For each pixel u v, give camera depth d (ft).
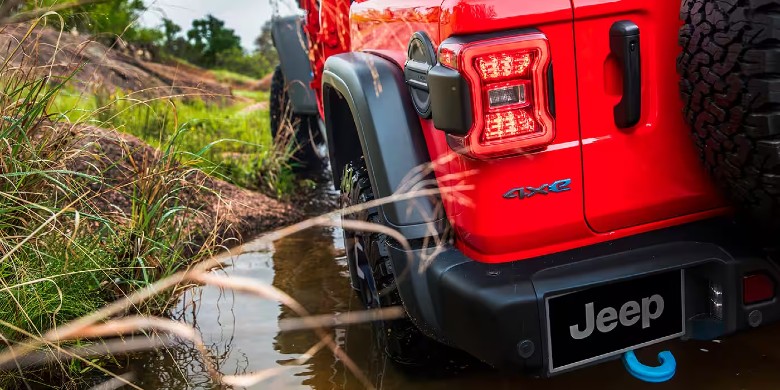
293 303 5.21
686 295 7.40
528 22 6.77
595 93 7.14
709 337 7.48
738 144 6.71
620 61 7.06
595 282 6.97
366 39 9.43
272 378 8.59
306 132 17.98
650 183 7.44
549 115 6.75
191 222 12.28
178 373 8.83
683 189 7.56
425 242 7.54
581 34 7.01
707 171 7.30
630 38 7.00
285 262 12.48
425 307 7.44
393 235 7.27
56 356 8.38
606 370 8.37
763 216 7.02
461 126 6.66
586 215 7.30
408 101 8.02
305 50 14.69
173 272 10.33
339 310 10.45
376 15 8.86
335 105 9.73
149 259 10.00
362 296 10.09
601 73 7.14
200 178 13.53
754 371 8.10
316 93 14.14
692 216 7.76
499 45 6.57
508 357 6.92
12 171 9.00
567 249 7.40
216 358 9.18
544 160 7.08
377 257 8.39
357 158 10.11
